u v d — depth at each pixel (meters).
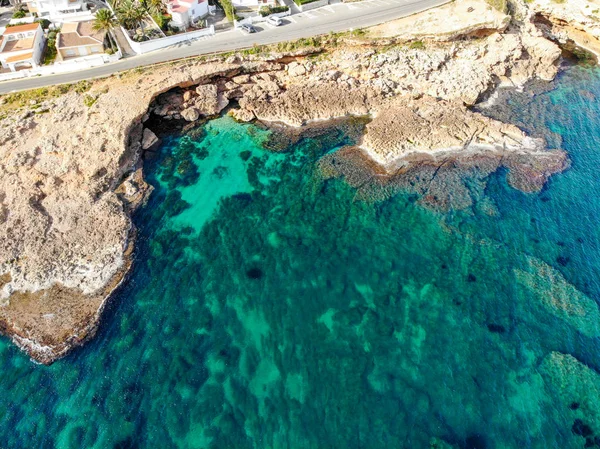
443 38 63.34
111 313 39.25
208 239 45.62
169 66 59.56
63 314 38.72
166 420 32.69
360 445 31.27
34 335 37.44
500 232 45.56
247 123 59.25
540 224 46.22
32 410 33.31
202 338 37.59
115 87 56.72
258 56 61.38
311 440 31.61
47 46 64.81
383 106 59.69
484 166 52.38
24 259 42.25
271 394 34.19
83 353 36.62
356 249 44.41
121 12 63.72
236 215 48.12
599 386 34.09
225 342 37.38
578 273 41.78
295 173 52.53
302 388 34.47
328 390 34.28
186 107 59.50
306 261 43.38
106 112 53.12
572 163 52.75
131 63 60.44
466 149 54.22
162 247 44.72
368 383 34.59
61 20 70.38
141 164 52.94
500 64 64.25
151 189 50.19
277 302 40.12
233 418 32.81
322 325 38.44
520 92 63.44
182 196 50.00
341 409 33.16
